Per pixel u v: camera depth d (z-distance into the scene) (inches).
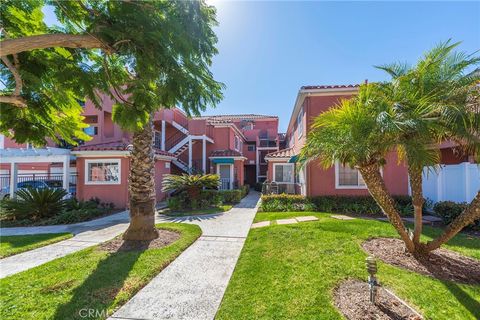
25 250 276.2
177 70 179.0
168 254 247.9
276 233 309.3
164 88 186.5
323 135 216.2
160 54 164.2
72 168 771.4
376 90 220.2
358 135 193.0
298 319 140.0
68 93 197.9
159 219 445.1
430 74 202.8
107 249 269.3
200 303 163.0
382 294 162.4
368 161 211.2
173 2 162.6
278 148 1274.6
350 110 201.5
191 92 195.9
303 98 548.1
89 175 610.5
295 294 165.9
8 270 218.2
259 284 182.4
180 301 165.8
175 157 802.8
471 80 185.6
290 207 497.0
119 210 571.5
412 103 194.2
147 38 154.6
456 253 236.7
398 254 230.7
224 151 930.7
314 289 171.0
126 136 807.1
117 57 187.2
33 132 207.6
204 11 179.6
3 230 386.3
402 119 181.9
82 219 457.4
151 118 309.1
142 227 302.0
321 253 234.8
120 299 164.4
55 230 379.9
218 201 601.6
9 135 206.1
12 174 613.9
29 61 172.2
